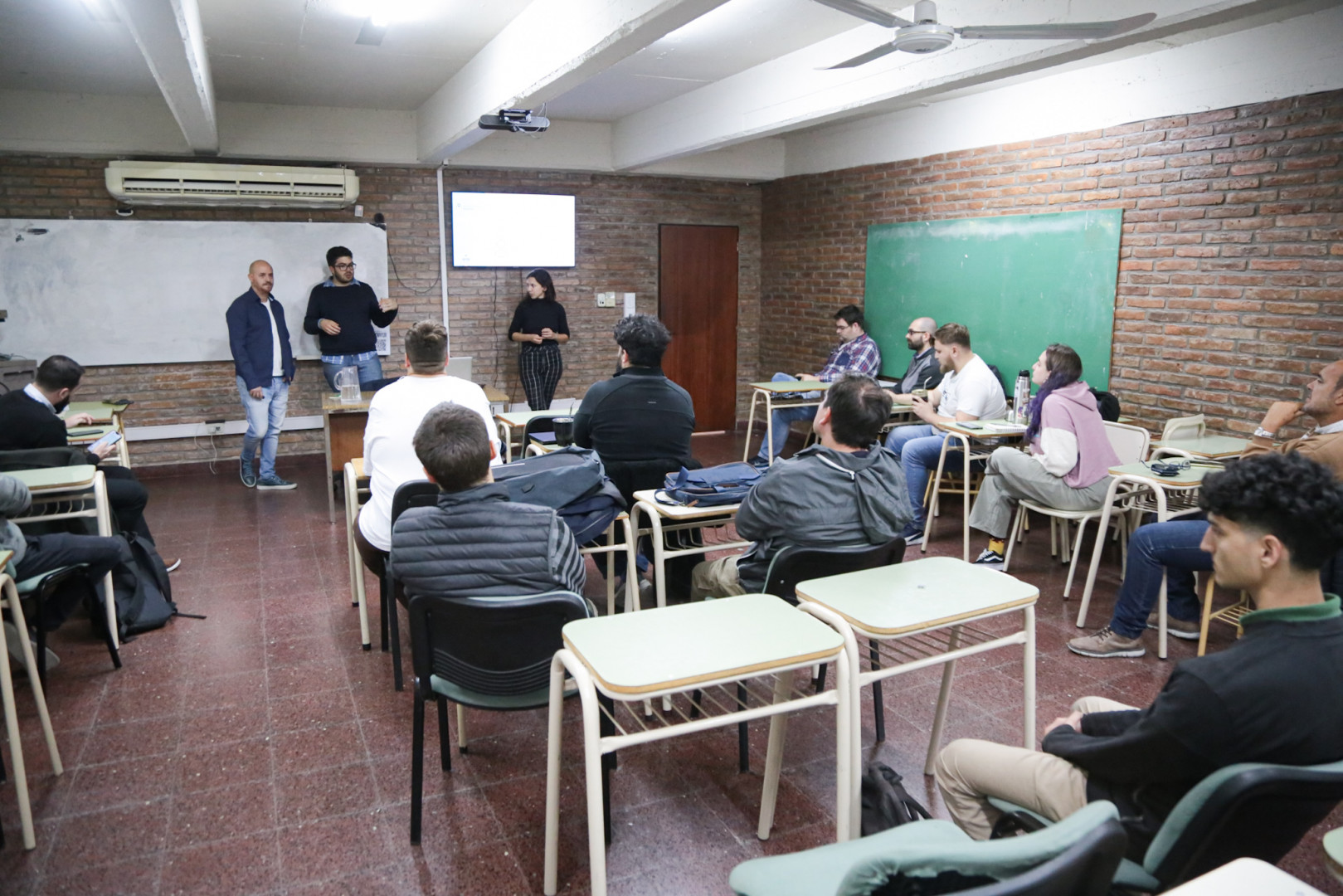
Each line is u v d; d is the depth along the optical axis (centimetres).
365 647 329
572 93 604
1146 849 142
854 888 99
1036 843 97
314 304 630
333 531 489
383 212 688
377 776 244
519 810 227
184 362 644
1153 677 305
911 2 388
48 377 364
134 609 342
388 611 341
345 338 638
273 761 251
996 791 165
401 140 668
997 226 568
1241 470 133
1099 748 145
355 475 335
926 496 497
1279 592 131
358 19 420
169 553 449
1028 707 199
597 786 151
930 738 252
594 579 402
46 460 330
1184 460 362
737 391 842
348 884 198
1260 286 424
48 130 579
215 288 643
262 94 596
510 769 247
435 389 299
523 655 197
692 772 246
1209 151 443
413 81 559
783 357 807
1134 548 317
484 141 697
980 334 589
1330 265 395
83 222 601
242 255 646
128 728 269
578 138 726
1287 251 412
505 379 752
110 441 382
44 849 210
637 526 286
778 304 808
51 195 596
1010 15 345
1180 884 127
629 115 693
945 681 237
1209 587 308
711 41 462
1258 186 421
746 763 246
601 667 151
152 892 196
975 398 475
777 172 781
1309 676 124
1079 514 378
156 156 615
